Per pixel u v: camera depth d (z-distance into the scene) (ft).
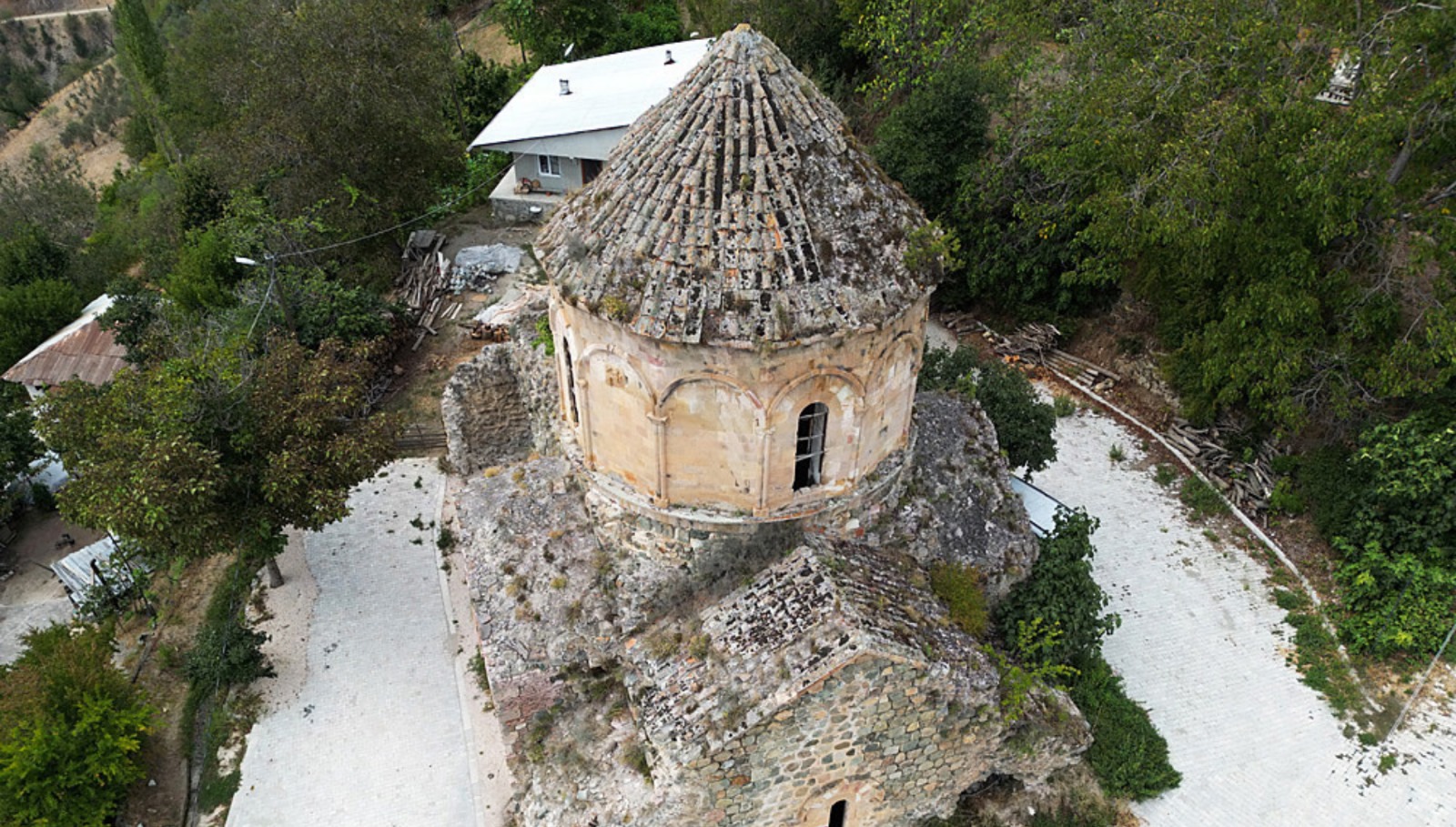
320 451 85.30
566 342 61.98
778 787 59.36
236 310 121.19
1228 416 108.88
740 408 56.39
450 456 106.32
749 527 62.34
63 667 73.82
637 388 57.52
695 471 60.39
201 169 162.09
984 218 130.11
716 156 54.34
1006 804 69.21
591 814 60.29
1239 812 69.87
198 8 255.50
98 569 93.76
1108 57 104.17
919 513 69.10
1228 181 86.74
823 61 171.01
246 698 82.17
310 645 87.20
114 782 72.23
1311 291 91.71
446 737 78.59
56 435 85.61
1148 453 108.37
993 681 60.44
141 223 183.11
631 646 62.34
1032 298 129.90
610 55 198.70
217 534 80.79
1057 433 112.27
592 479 65.00
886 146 132.26
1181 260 100.32
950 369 99.55
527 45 219.41
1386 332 92.63
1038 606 71.26
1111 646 83.51
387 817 72.43
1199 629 85.25
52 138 303.48
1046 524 86.07
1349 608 85.40
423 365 130.62
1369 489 87.66
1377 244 89.10
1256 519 97.35
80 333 136.56
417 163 147.74
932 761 62.90
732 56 55.52
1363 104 80.43
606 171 60.03
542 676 62.64
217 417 83.71
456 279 146.10
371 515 102.53
